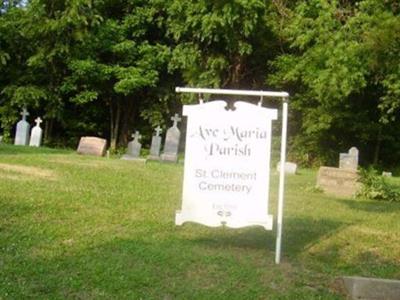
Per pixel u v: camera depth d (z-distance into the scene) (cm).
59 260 703
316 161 3159
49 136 3156
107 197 1105
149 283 659
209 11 2839
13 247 731
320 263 800
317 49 2216
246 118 756
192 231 913
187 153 763
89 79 3023
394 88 1927
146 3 3133
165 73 3216
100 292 625
